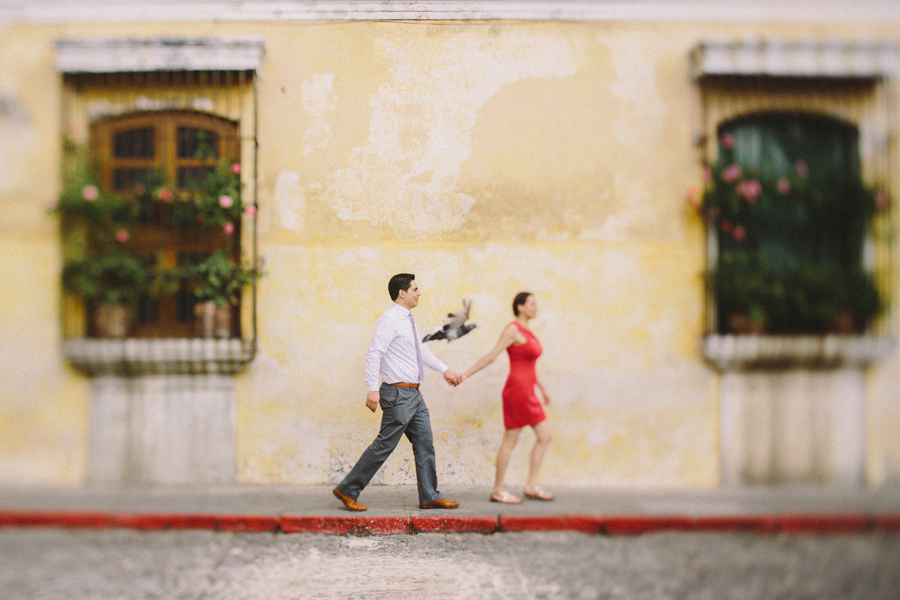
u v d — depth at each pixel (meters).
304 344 5.93
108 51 5.90
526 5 6.05
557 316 5.99
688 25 6.09
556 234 6.02
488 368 5.92
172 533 4.85
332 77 6.01
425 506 5.07
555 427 5.95
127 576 4.02
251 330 5.93
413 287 4.95
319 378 5.93
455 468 5.89
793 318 6.04
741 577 4.05
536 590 3.82
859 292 5.92
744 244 6.17
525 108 6.04
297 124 6.00
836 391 6.02
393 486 5.83
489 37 6.05
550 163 6.03
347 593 3.77
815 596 3.77
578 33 6.07
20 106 6.06
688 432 5.97
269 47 6.02
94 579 3.96
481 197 6.01
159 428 5.93
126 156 6.12
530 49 6.06
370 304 5.96
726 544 4.68
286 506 5.18
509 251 6.00
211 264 5.81
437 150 6.02
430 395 5.91
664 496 5.59
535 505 5.23
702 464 5.97
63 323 5.98
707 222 6.01
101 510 5.07
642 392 5.98
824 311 5.93
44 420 5.96
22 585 3.86
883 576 4.09
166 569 4.14
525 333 5.18
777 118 6.20
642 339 6.00
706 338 5.90
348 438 5.91
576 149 6.04
